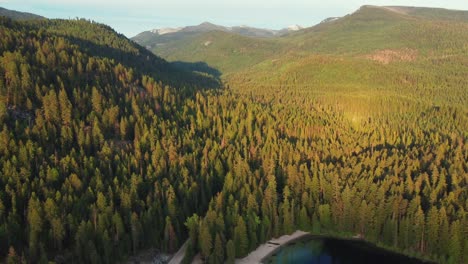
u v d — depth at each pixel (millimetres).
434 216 124625
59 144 159625
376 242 136875
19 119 163125
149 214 126125
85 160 146125
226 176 150125
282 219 140750
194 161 159500
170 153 163375
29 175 133625
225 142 187750
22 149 139500
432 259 126500
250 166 170625
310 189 150250
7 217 118438
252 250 130625
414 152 186125
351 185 146250
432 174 151625
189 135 187375
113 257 116438
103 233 116188
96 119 171875
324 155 181375
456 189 138000
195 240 124750
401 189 139875
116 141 175375
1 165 135250
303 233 142875
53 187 132625
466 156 179625
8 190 123688
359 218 139000
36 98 175000
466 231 120750
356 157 178500
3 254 110500
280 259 128500
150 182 145000
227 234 127438
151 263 121500
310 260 128750
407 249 130875
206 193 147000
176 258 124000
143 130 178875
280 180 161625
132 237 122062
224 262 122188
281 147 184500
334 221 142625
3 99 166875
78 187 132375
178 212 132250
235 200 139625
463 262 121125
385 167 165250
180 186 140750
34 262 108438
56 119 168875
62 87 178875
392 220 132500
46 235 116438
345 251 133625
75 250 114812
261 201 143125
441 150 180500
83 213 122750
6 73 177250
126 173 146750
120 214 126750
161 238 126750
